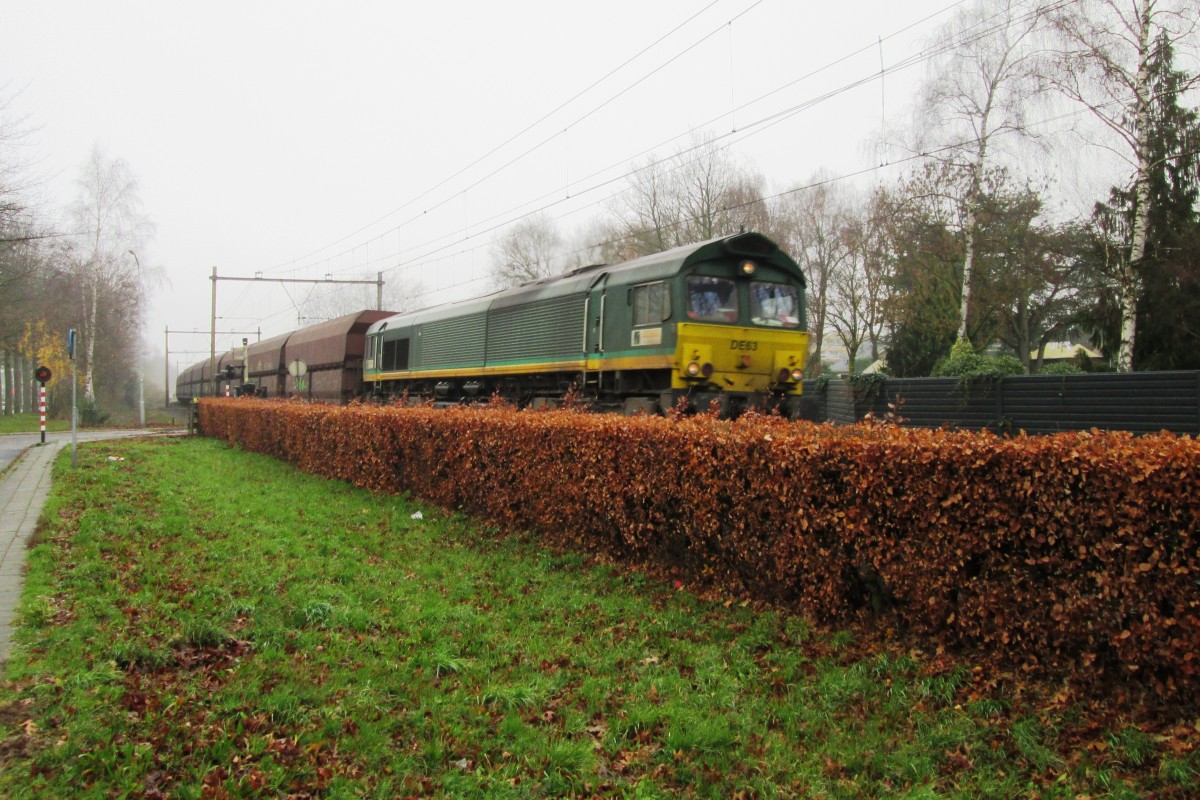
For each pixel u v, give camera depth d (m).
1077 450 4.65
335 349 29.75
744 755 4.67
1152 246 18.94
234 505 12.20
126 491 13.08
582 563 8.73
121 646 5.52
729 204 35.56
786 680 5.60
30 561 7.88
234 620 6.53
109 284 46.28
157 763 4.16
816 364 36.25
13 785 3.81
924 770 4.39
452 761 4.53
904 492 5.55
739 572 7.12
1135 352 20.03
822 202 36.12
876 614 6.03
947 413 16.88
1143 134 17.52
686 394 13.28
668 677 5.69
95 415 43.72
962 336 23.58
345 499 13.19
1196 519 4.11
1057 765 4.27
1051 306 30.69
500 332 19.05
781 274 14.48
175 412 61.44
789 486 6.32
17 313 37.56
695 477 7.27
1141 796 3.93
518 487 10.03
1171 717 4.38
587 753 4.62
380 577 8.20
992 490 5.04
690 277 13.55
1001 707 4.84
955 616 5.39
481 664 5.91
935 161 23.80
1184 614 4.21
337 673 5.53
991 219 24.19
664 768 4.52
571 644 6.44
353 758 4.45
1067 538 4.72
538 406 17.41
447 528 10.78
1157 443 4.47
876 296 30.20
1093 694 4.70
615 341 14.79
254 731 4.63
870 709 5.10
